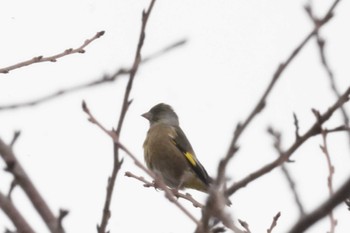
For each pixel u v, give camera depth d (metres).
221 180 5.77
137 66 7.25
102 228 7.18
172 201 7.32
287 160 6.89
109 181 7.23
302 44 6.11
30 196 6.91
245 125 5.78
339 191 4.70
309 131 6.83
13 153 7.04
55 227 6.77
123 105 7.34
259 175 6.38
